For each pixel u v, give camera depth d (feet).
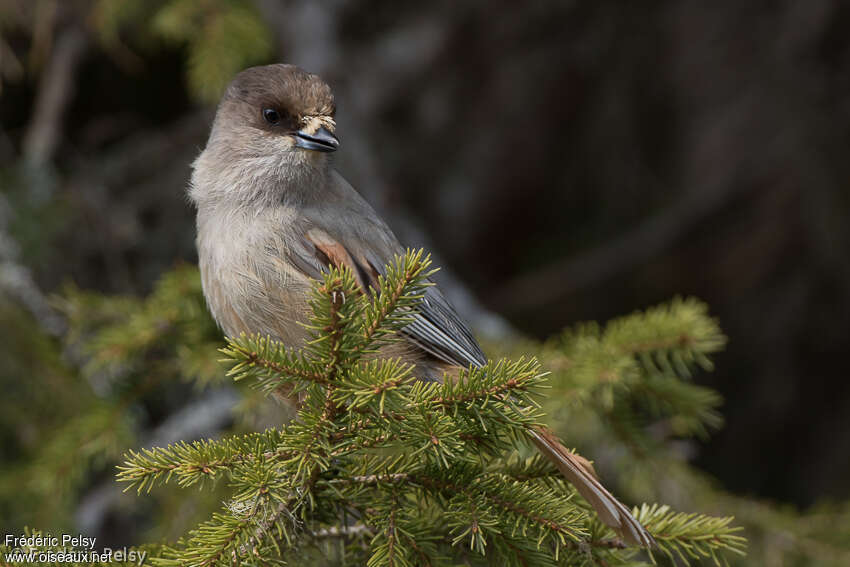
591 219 44.83
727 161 41.22
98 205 36.91
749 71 40.68
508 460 21.25
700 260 43.55
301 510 19.27
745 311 42.24
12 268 31.86
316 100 24.53
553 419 25.82
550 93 43.37
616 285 44.50
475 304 35.63
